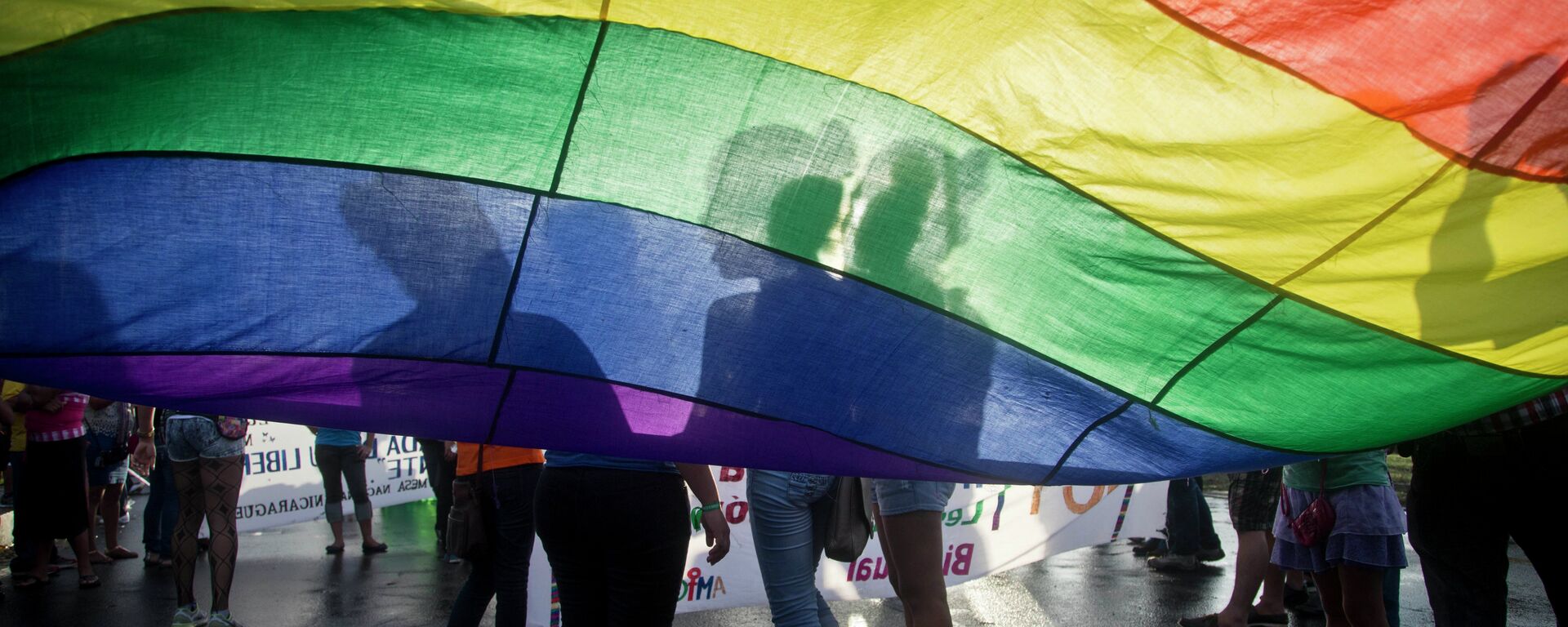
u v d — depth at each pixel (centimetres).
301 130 237
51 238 234
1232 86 230
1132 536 740
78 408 748
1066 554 834
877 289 271
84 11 210
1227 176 243
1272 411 279
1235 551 834
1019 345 277
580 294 272
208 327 252
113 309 243
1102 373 279
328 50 225
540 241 263
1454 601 371
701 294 274
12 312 234
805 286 273
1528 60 218
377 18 221
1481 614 368
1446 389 271
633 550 335
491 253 262
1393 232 246
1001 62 233
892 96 242
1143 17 222
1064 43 229
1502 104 224
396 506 1251
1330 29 220
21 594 729
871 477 300
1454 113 227
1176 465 295
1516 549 777
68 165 228
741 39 231
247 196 243
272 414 270
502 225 260
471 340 272
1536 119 225
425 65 231
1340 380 271
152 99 224
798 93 243
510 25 225
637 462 338
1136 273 263
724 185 257
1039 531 651
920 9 223
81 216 234
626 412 291
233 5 214
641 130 248
